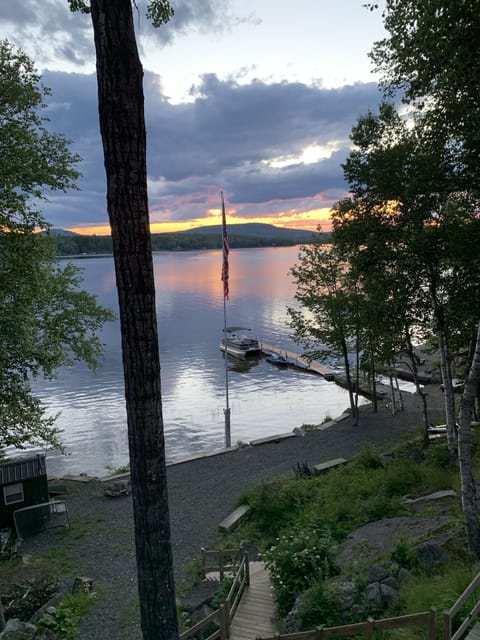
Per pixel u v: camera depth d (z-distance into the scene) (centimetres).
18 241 1384
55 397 4250
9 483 1889
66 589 1375
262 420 3606
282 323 7819
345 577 954
